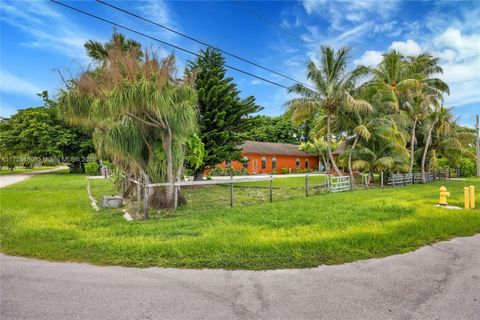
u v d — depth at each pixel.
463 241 5.29
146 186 7.46
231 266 3.99
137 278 3.60
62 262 4.16
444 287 3.35
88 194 12.07
